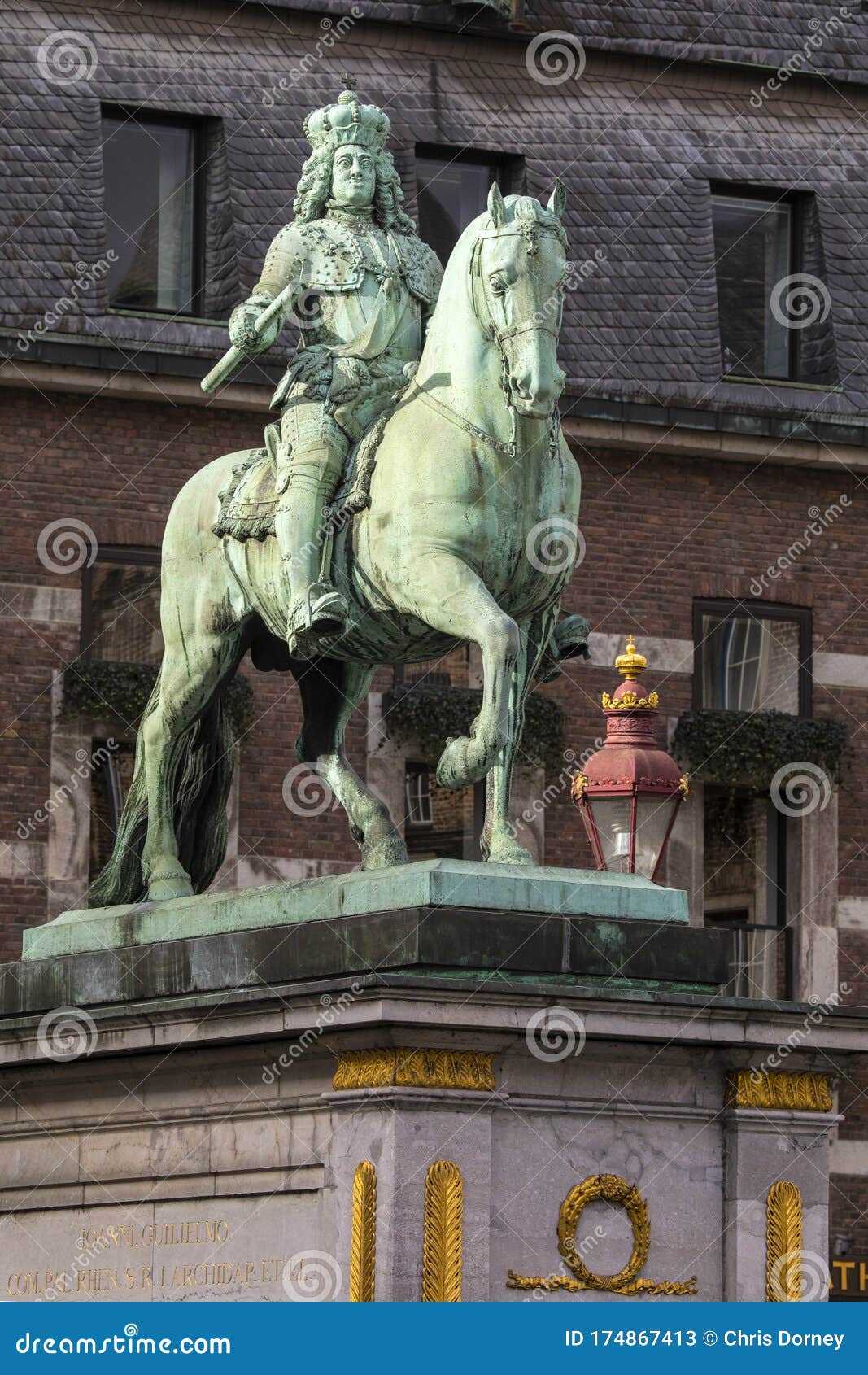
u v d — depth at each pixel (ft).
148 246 99.30
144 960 50.75
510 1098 46.29
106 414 99.96
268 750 100.48
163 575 54.24
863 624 110.11
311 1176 47.32
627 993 46.42
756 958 108.17
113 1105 51.34
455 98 102.53
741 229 107.76
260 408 100.78
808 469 109.81
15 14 97.60
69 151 97.55
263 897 49.62
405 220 52.95
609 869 67.97
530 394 46.62
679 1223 47.29
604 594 106.42
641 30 105.50
